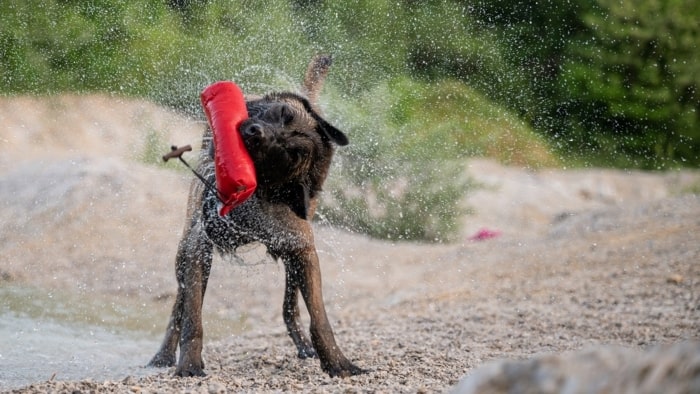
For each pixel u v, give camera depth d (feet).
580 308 37.24
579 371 13.08
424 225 57.93
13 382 26.13
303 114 24.49
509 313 36.68
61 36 71.87
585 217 58.65
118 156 63.21
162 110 64.34
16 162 62.59
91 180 54.29
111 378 26.37
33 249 47.55
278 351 30.27
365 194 56.85
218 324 38.27
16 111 69.67
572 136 82.99
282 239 24.80
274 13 56.75
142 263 45.96
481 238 58.03
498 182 71.20
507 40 80.59
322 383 23.72
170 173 57.06
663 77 85.15
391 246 53.83
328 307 41.06
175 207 52.54
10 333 33.78
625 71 84.99
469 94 77.00
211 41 56.24
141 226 50.08
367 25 65.92
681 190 77.00
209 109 22.93
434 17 75.05
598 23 83.56
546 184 74.08
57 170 55.88
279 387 23.29
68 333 34.65
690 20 84.69
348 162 56.54
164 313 39.22
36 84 71.72
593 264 46.06
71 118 68.44
